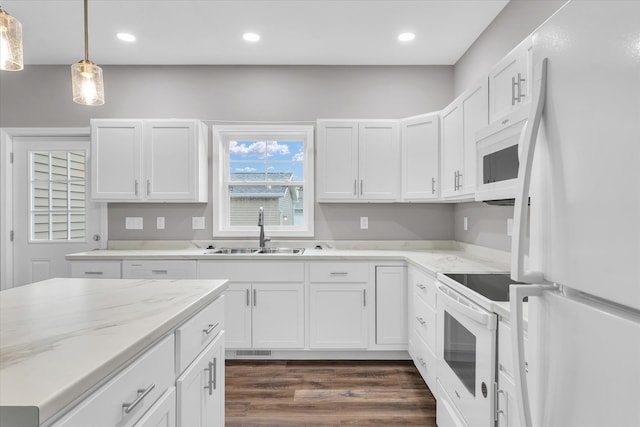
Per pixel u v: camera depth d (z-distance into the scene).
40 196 3.44
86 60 1.76
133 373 0.82
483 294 1.44
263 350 2.91
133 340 0.81
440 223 3.45
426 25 2.72
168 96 3.43
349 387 2.43
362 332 2.84
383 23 2.70
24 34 2.85
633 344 0.47
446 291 1.84
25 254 3.42
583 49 0.57
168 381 1.01
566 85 0.61
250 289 2.84
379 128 3.15
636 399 0.47
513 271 0.70
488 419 1.29
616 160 0.50
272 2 2.44
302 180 3.56
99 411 0.70
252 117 3.45
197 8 2.50
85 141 3.44
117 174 3.11
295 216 3.56
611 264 0.51
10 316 0.99
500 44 2.54
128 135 3.12
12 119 3.41
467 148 2.36
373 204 3.46
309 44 3.03
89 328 0.89
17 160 3.43
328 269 2.84
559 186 0.64
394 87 3.45
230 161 3.57
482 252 2.73
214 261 2.84
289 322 2.84
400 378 2.56
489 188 1.77
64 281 1.50
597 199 0.54
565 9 0.62
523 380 0.68
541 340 0.69
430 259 2.63
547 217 0.68
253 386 2.44
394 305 2.83
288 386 2.44
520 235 0.70
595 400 0.54
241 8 2.50
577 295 0.62
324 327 2.84
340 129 3.15
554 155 0.65
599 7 0.53
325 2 2.44
